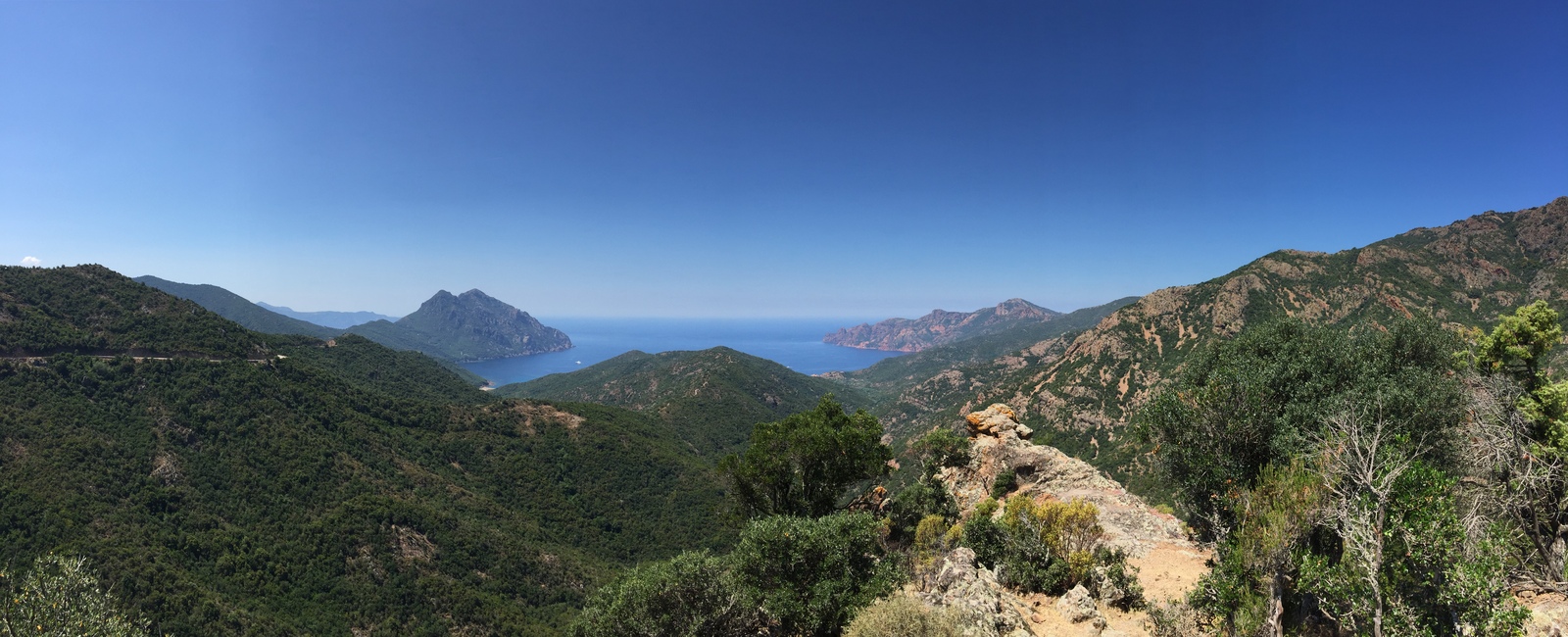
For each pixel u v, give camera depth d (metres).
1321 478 12.38
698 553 18.00
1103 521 24.36
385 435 111.50
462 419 128.88
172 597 56.22
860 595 15.67
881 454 30.97
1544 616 11.59
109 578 55.97
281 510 78.62
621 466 126.50
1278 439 15.98
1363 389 17.08
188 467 80.12
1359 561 10.66
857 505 34.19
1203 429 17.72
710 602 16.56
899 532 26.89
